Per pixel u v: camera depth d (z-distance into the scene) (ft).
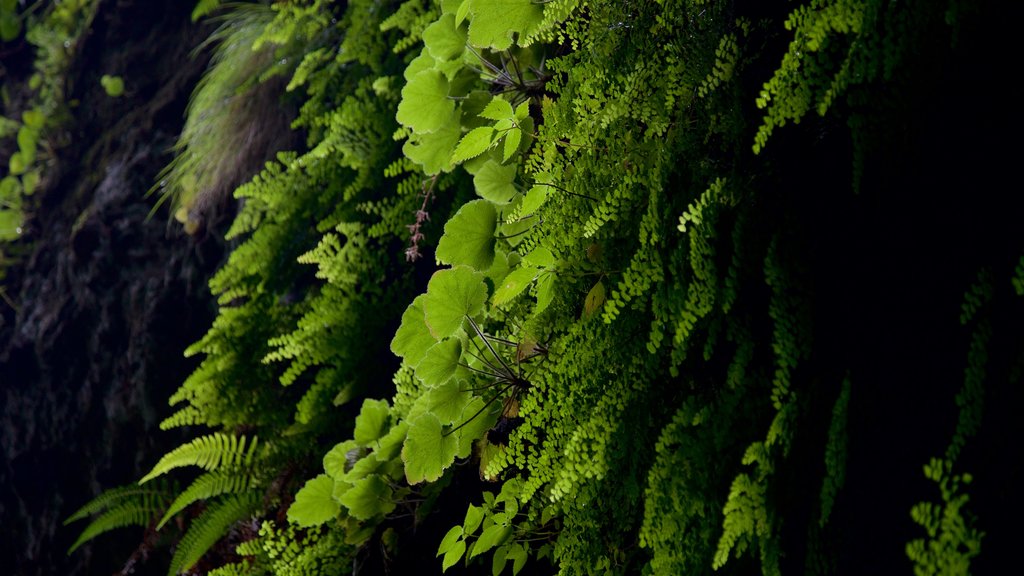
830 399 5.77
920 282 5.62
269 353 8.30
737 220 5.86
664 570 5.94
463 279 6.36
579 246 6.24
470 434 6.49
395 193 8.31
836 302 5.80
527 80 6.92
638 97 6.12
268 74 9.63
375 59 8.45
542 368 6.29
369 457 7.05
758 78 6.09
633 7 6.26
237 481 8.39
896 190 5.68
